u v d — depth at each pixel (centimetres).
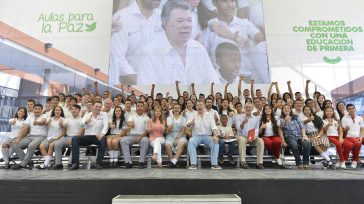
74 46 586
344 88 554
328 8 592
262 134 378
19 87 557
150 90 555
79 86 566
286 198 199
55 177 218
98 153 341
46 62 577
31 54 579
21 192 202
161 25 580
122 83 560
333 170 309
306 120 378
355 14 588
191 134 369
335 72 561
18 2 607
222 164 389
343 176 222
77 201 200
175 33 577
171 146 362
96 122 368
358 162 380
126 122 395
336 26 582
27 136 370
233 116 416
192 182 203
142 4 589
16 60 572
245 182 203
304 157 345
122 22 583
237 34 573
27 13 601
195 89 554
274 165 389
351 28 581
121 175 239
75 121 375
